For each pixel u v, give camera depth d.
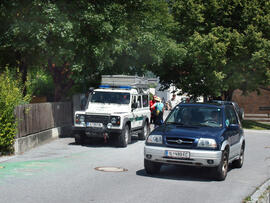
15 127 13.96
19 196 7.85
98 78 24.61
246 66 33.66
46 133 17.92
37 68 27.62
